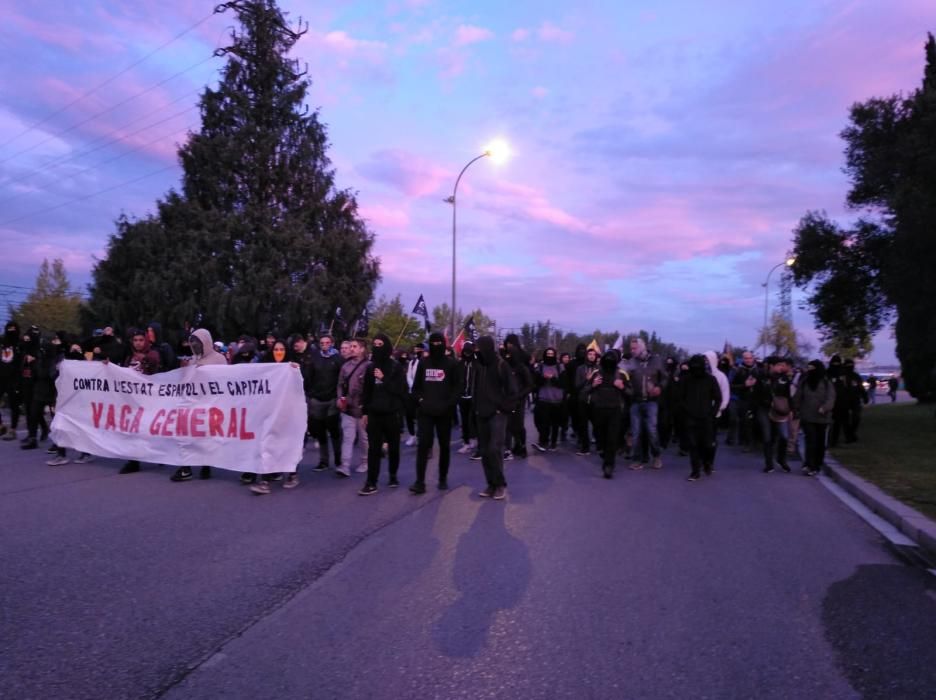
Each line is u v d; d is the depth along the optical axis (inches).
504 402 318.7
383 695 132.4
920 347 847.1
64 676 137.8
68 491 318.0
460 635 160.9
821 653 154.6
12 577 196.4
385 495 323.3
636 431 435.2
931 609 183.9
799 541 253.9
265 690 133.6
